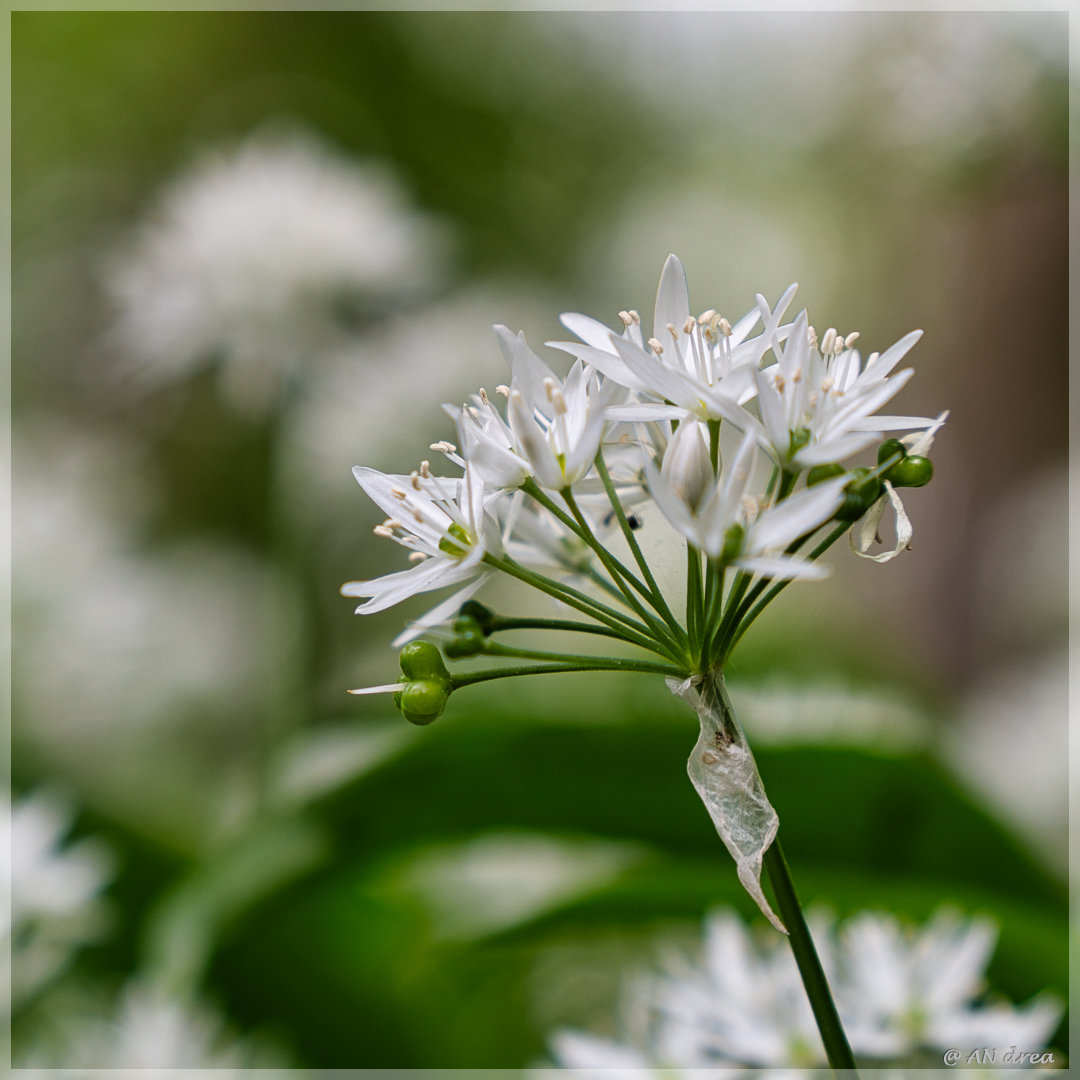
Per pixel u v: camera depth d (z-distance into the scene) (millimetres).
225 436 1351
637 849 433
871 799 392
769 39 893
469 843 479
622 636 306
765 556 301
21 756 750
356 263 828
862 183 841
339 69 1654
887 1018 346
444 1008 504
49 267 1435
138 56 1654
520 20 1518
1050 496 853
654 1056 356
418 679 306
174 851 589
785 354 307
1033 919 377
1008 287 863
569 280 1418
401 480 312
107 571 926
